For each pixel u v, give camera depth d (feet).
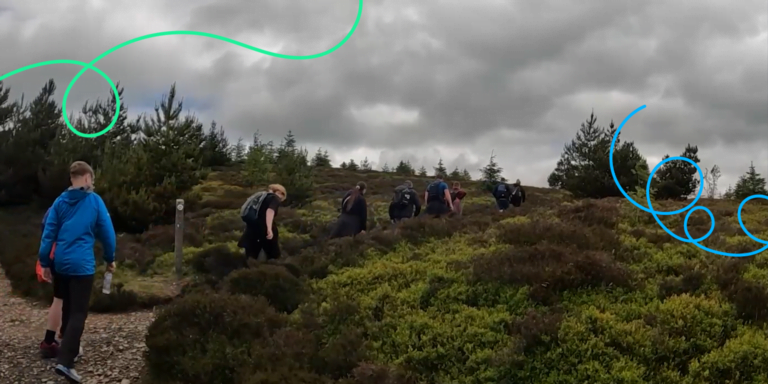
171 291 31.60
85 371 20.07
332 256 31.89
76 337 18.94
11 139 65.16
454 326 21.67
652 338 19.13
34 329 25.27
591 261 24.67
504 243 31.81
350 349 20.52
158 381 19.29
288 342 20.76
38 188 64.08
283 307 25.62
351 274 28.40
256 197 32.40
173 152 60.85
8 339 23.35
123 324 25.72
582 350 18.88
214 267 34.73
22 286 32.53
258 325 21.71
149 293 30.45
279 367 19.27
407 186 48.91
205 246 43.01
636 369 17.94
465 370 19.16
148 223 52.54
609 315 20.79
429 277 25.84
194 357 19.84
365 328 22.35
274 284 26.07
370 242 34.17
